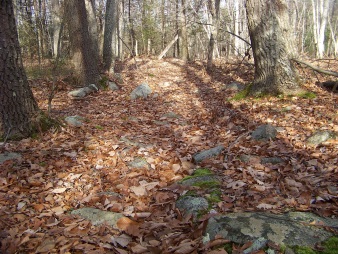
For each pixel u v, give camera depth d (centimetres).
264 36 705
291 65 714
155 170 437
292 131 518
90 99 937
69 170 428
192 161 461
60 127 557
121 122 686
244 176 383
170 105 877
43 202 349
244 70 1253
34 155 455
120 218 307
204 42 3058
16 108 504
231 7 2470
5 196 351
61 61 1042
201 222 290
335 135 472
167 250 251
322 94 698
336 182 346
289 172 388
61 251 261
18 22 1391
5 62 487
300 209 298
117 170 434
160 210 331
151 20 2545
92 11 1211
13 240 273
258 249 236
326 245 237
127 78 1335
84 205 347
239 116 645
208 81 1212
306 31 3262
